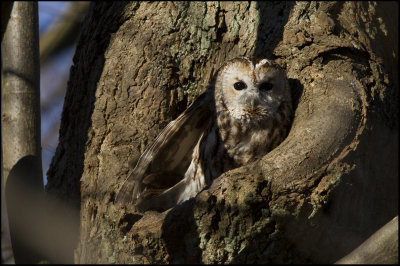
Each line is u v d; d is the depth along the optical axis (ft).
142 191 33.76
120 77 32.58
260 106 33.17
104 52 33.60
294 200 25.35
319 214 25.35
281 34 33.42
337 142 26.21
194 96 33.78
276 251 25.71
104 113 32.09
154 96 32.50
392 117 29.17
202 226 26.08
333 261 26.05
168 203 34.91
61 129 33.94
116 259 27.73
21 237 28.50
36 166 30.27
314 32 32.07
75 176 31.53
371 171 27.04
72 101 33.78
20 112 31.12
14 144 30.60
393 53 32.01
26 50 32.22
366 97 28.22
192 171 35.06
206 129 35.04
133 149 31.32
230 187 25.91
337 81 29.01
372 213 26.94
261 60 33.50
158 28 33.96
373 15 32.78
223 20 34.76
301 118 28.78
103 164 31.07
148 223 27.37
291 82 32.37
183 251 26.55
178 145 34.42
